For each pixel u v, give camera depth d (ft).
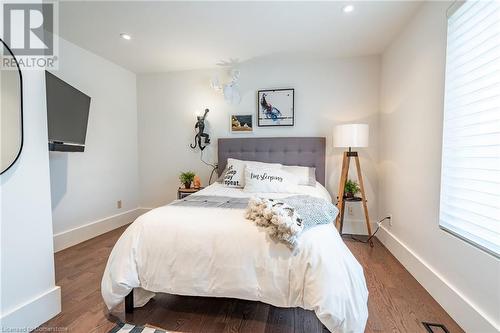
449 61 5.42
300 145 10.54
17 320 4.36
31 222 4.63
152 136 12.39
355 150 10.28
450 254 5.19
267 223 4.56
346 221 10.46
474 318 4.38
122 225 11.58
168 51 9.66
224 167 11.31
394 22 7.44
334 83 10.39
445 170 5.53
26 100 4.53
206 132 11.73
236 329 4.64
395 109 8.33
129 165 12.05
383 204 9.46
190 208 5.80
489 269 4.14
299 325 4.75
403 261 7.34
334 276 3.90
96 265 7.37
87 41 8.81
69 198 9.03
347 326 3.71
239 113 11.34
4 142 4.19
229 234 4.59
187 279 4.60
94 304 5.42
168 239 4.81
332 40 8.66
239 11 6.89
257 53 9.84
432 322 4.85
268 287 4.21
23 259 4.49
